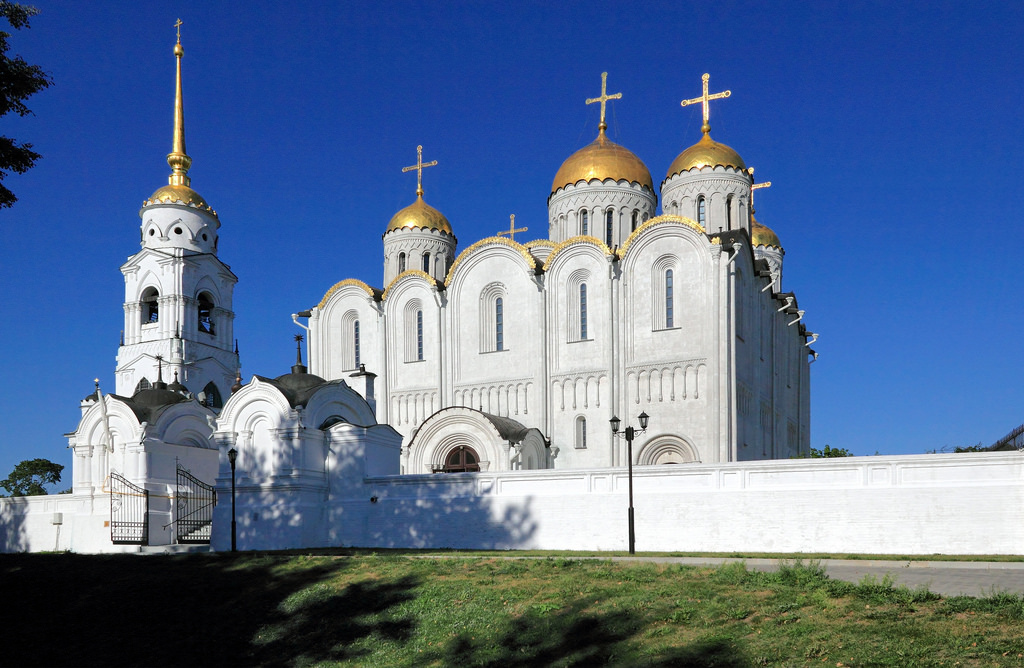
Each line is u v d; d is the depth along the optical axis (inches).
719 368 2026.3
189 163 2906.0
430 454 2117.4
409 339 2463.1
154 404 2059.5
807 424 2839.6
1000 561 1154.7
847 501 1375.5
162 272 2723.9
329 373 2568.9
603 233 2476.6
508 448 2014.0
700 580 968.3
